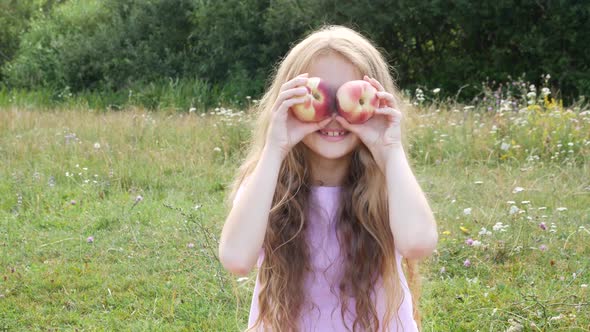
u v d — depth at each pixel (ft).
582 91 51.49
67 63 60.49
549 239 16.49
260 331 7.86
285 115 7.16
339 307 7.65
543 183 21.97
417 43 59.67
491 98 36.91
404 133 8.28
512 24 54.19
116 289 14.57
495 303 12.84
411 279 8.92
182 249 16.62
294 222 7.63
